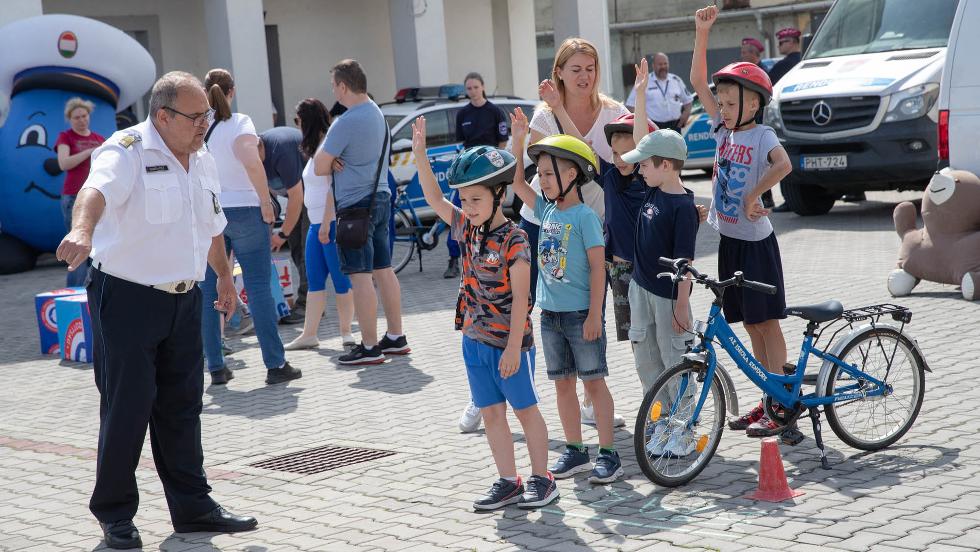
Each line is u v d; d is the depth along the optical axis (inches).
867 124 514.0
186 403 194.9
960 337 298.8
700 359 199.9
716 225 230.5
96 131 569.3
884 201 606.9
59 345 375.9
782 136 541.3
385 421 265.0
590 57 229.9
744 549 167.6
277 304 404.8
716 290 203.6
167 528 200.4
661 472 201.2
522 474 215.2
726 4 1519.4
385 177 330.6
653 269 211.8
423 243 522.3
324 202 348.2
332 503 207.5
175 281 187.9
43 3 730.2
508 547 176.9
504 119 542.0
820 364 223.8
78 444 263.6
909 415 218.7
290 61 829.2
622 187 224.8
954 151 368.5
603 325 203.6
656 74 741.3
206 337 314.3
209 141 302.5
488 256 189.9
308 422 269.3
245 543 188.7
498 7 961.5
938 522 173.2
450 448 238.4
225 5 699.4
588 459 214.5
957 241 351.9
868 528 172.6
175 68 783.7
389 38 871.7
